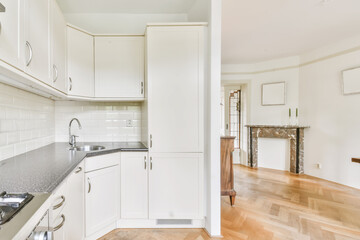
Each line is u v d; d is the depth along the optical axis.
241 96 4.66
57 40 1.59
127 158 1.89
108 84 2.14
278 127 3.91
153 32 1.85
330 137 3.32
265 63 4.25
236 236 1.81
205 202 1.93
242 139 4.62
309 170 3.68
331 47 3.31
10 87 1.40
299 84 3.88
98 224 1.71
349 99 3.04
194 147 1.90
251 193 2.83
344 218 2.13
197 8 2.17
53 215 0.93
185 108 1.88
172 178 1.90
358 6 2.28
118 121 2.43
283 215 2.19
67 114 2.34
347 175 3.08
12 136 1.45
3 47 0.85
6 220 0.58
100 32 2.43
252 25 2.74
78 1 2.18
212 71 1.79
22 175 1.01
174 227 1.96
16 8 0.95
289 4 2.25
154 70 1.86
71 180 1.26
